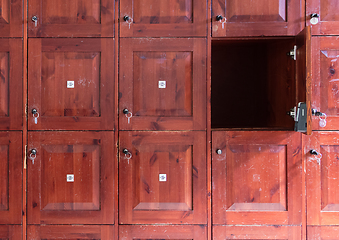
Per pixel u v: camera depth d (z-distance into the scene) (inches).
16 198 50.6
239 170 50.8
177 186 51.0
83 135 50.4
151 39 50.2
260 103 68.0
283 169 50.8
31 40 50.0
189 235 51.1
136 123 50.4
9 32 50.0
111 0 49.9
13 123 50.3
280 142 50.5
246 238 50.8
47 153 50.6
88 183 50.8
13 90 50.2
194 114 50.4
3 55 50.4
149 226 51.1
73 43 49.9
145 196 51.0
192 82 50.4
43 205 50.7
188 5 50.2
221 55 69.2
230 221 50.8
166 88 50.6
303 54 45.9
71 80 50.3
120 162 50.6
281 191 50.7
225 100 69.3
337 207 50.4
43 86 50.3
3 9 50.1
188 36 50.2
